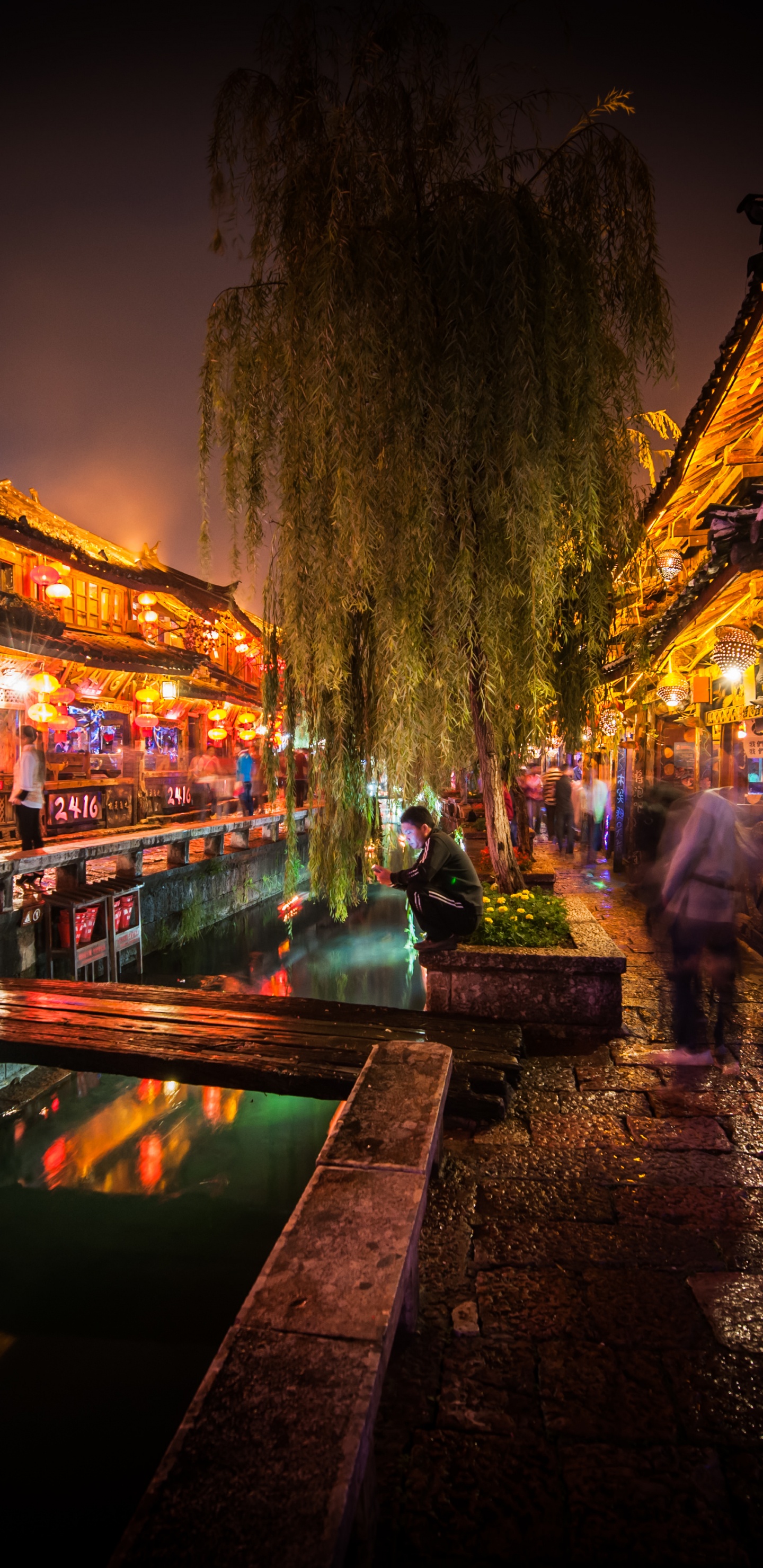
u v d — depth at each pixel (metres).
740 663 7.35
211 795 21.61
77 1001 6.18
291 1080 4.64
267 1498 1.38
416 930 14.95
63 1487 2.95
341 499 4.55
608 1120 4.00
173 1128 6.29
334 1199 2.43
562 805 16.12
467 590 4.71
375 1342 1.77
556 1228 3.07
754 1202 3.22
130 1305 4.08
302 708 6.04
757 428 6.15
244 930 15.02
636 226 4.96
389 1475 1.99
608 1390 2.25
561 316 4.66
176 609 24.03
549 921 5.80
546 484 4.51
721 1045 4.64
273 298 5.23
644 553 5.99
